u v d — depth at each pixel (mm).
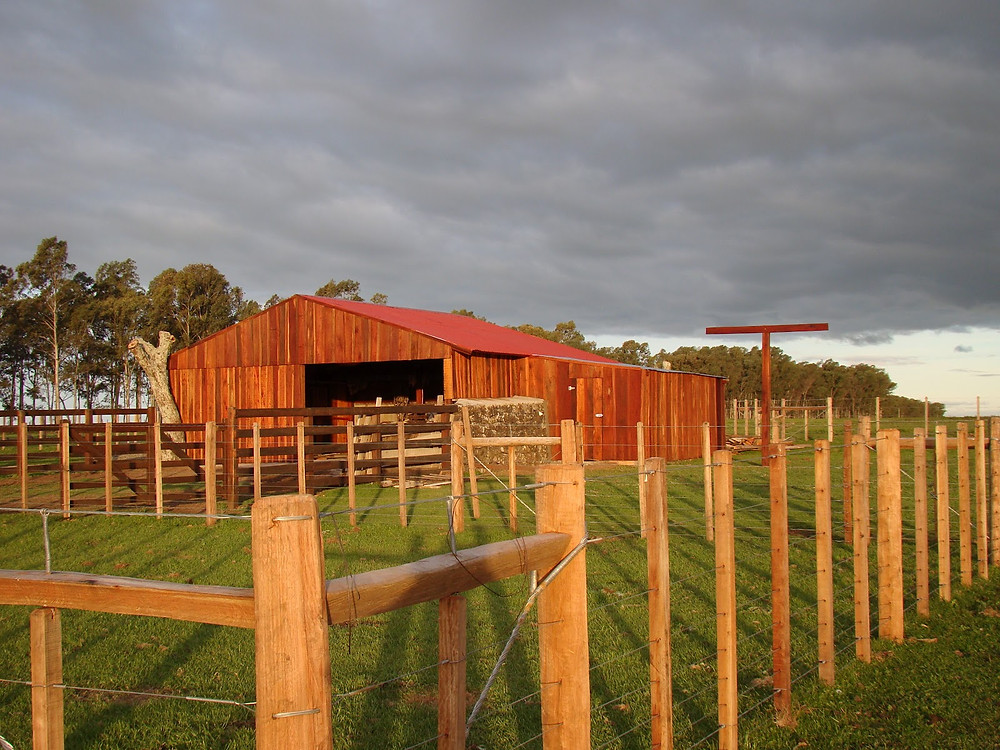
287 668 2117
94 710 5391
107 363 52188
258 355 24188
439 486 16703
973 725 5125
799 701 5512
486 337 27844
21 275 48531
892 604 6902
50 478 19375
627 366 23516
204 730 5074
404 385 28031
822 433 34469
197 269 52781
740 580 8773
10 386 51969
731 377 71375
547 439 12156
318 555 2168
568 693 3250
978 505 9289
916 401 57125
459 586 2701
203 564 9703
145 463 14688
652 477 3943
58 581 2717
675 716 5211
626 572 9023
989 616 7605
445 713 2736
